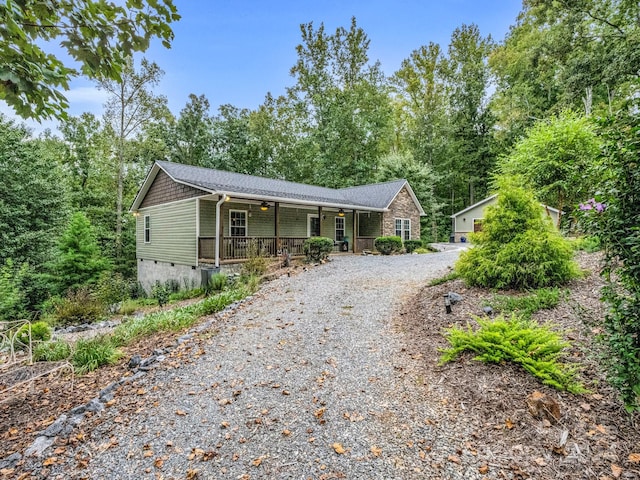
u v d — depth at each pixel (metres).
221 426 2.78
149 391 3.37
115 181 21.86
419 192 23.52
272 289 7.75
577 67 13.34
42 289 11.81
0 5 2.07
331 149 25.41
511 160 10.23
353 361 3.87
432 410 2.86
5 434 2.81
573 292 4.73
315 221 15.98
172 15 2.71
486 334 3.44
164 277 13.16
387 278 8.35
